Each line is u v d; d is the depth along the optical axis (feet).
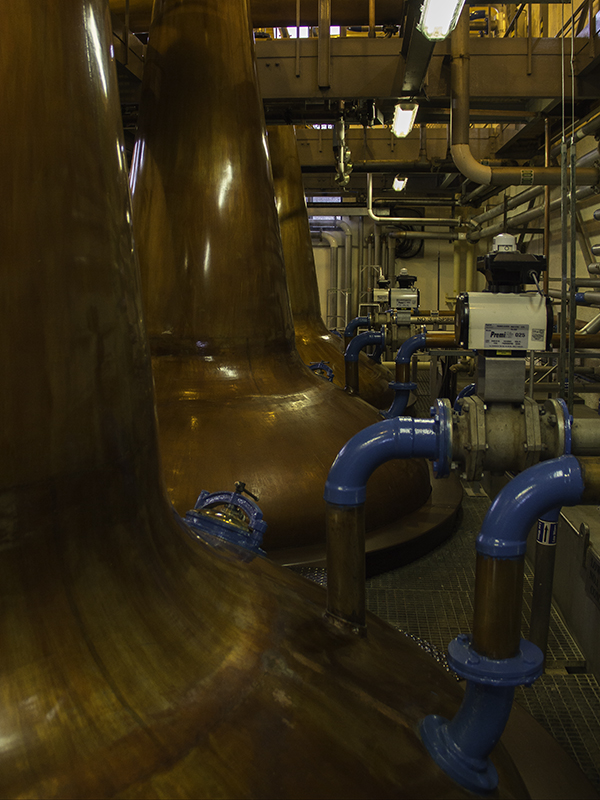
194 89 12.81
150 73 13.37
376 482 13.78
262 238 13.38
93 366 4.21
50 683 3.66
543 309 6.01
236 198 12.99
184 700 3.91
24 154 3.92
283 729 3.97
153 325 13.12
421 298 58.23
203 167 12.83
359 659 5.09
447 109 27.86
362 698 4.56
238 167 13.04
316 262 58.29
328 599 5.58
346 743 4.08
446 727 4.50
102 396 4.27
